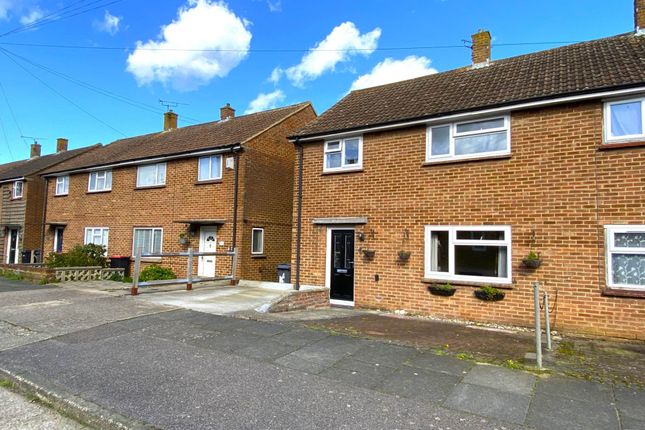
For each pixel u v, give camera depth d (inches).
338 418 158.9
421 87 493.7
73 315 323.9
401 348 244.4
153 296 417.4
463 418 158.4
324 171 460.4
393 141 416.2
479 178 365.4
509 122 356.5
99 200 759.7
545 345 272.7
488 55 488.7
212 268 589.3
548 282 328.5
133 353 236.1
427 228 388.5
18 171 984.9
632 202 303.3
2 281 544.4
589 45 429.4
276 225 630.5
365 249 422.3
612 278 307.4
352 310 406.0
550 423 154.4
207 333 273.1
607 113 319.0
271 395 179.5
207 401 174.6
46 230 879.7
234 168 580.4
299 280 469.1
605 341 292.8
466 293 362.0
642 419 157.8
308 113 721.6
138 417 161.8
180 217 633.6
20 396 193.9
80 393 184.5
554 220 330.3
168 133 850.8
